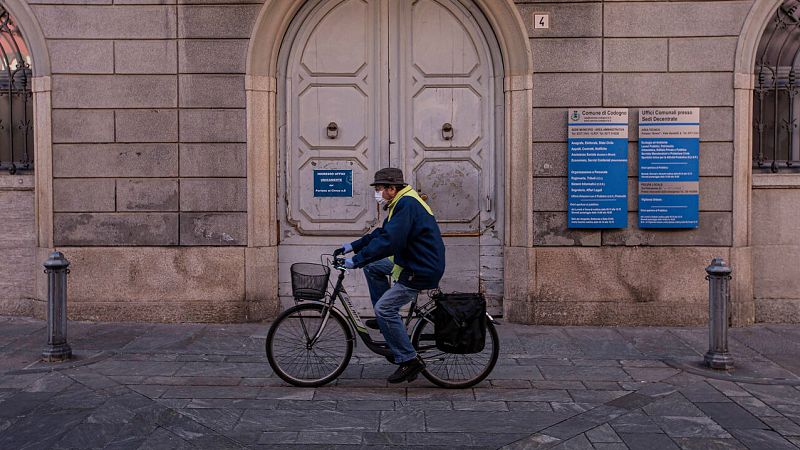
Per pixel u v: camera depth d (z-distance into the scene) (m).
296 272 5.44
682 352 6.57
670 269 7.53
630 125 7.48
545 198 7.53
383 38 7.72
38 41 7.52
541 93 7.49
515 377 5.82
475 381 5.53
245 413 4.96
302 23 7.74
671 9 7.42
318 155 7.80
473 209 7.78
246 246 7.60
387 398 5.29
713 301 6.06
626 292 7.54
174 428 4.68
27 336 7.03
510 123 7.61
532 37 7.47
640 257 7.52
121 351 6.49
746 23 7.39
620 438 4.55
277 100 7.76
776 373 5.93
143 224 7.59
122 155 7.56
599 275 7.54
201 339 6.94
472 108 7.74
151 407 5.02
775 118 7.73
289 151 7.78
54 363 6.11
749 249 7.57
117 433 4.59
